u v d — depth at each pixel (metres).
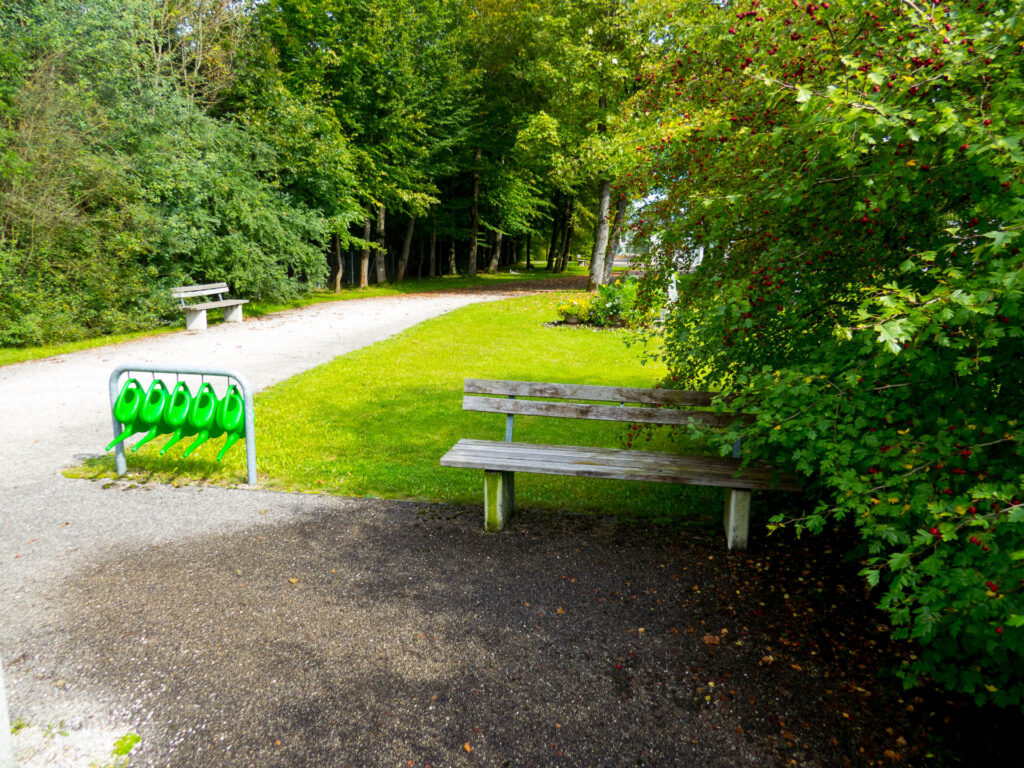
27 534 4.09
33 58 11.88
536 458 4.20
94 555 3.84
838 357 3.02
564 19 18.47
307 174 17.22
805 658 2.93
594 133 17.52
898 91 2.44
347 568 3.73
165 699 2.62
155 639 3.01
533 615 3.27
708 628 3.17
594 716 2.57
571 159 18.61
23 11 12.09
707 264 4.02
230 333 12.20
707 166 3.56
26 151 10.54
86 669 2.79
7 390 7.73
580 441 6.23
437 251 37.31
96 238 11.40
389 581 3.59
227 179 13.95
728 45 3.64
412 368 9.25
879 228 3.03
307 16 19.47
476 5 24.47
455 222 33.62
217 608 3.29
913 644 3.00
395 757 2.34
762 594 3.47
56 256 10.98
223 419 4.85
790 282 3.27
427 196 22.88
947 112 2.18
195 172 13.12
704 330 3.64
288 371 8.91
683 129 3.48
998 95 2.27
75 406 7.08
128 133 12.55
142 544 3.99
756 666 2.88
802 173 2.93
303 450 5.75
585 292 22.22
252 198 14.38
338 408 7.14
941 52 2.38
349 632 3.10
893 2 2.74
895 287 2.19
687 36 3.93
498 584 3.57
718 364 4.21
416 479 5.09
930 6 2.56
